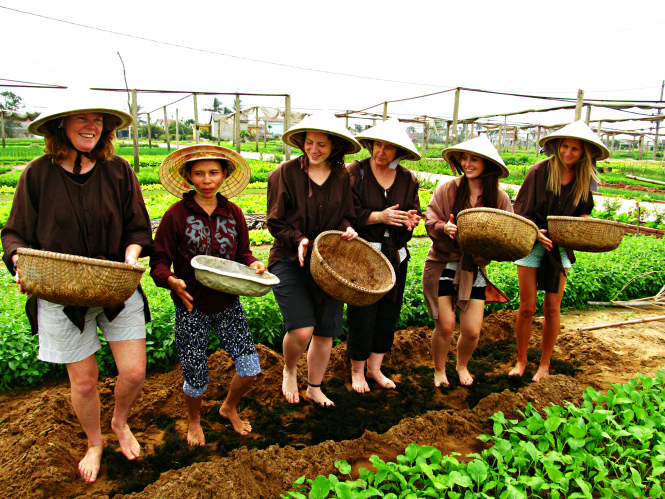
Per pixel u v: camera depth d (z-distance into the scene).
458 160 4.45
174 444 3.62
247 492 2.99
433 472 3.19
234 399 3.74
